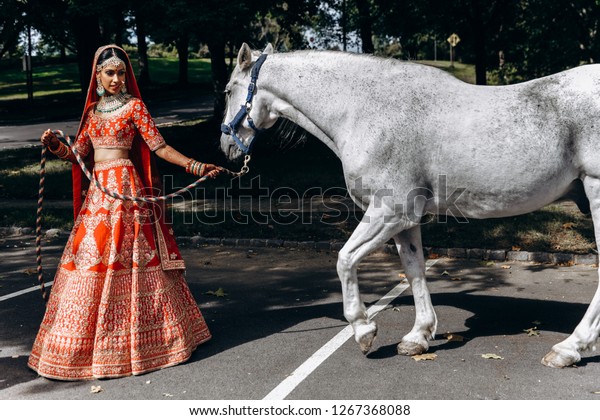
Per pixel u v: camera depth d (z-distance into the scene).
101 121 4.68
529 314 5.65
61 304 4.54
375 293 6.52
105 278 4.50
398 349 4.77
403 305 6.05
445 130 4.32
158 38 14.53
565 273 7.00
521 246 7.85
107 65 4.61
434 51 38.88
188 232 9.32
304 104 4.64
